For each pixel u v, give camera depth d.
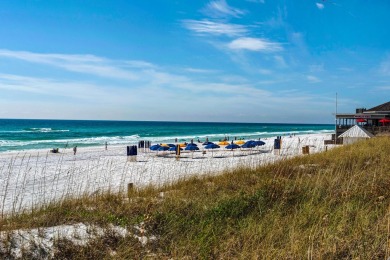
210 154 34.03
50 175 20.00
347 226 5.64
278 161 12.75
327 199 7.30
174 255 5.14
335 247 4.79
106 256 5.02
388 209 6.17
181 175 12.79
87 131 100.88
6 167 24.12
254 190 7.88
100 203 7.30
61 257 4.91
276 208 6.88
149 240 5.65
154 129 124.44
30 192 13.46
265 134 93.81
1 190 14.17
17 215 6.64
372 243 4.99
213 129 133.75
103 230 5.70
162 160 28.47
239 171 11.16
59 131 97.06
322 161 12.68
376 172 9.29
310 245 4.99
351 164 11.46
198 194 7.98
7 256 4.76
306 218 6.21
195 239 5.63
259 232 5.73
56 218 6.30
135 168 22.80
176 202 7.07
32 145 51.78
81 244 5.27
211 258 5.09
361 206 6.81
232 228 6.05
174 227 6.05
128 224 6.05
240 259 4.88
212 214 6.62
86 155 35.03
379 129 36.38
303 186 8.17
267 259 4.71
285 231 5.80
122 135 85.06
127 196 8.52
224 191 8.22
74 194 9.08
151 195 8.15
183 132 104.94
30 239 5.11
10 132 86.19
